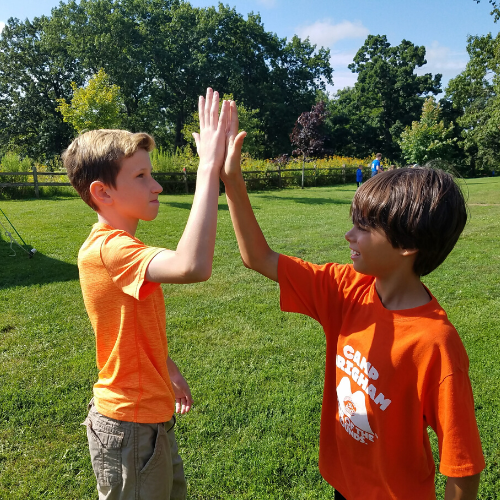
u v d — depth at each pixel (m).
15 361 3.37
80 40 37.28
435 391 1.00
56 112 41.53
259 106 45.78
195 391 2.95
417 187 1.01
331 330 1.31
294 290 1.36
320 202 14.68
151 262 1.14
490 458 2.29
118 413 1.30
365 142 49.59
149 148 1.40
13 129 41.62
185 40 41.84
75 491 2.13
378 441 1.11
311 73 49.72
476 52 29.03
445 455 0.97
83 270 1.30
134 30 38.78
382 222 1.02
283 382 3.06
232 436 2.51
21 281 5.43
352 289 1.27
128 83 38.38
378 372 1.08
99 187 1.31
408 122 48.88
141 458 1.32
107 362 1.33
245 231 1.37
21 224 9.19
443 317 1.03
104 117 17.64
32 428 2.58
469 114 36.03
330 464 1.32
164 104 42.53
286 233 8.76
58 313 4.36
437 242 1.01
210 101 1.26
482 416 2.64
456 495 0.98
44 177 16.45
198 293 4.99
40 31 42.03
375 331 1.11
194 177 18.33
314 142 39.25
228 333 3.88
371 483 1.16
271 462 2.30
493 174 44.75
